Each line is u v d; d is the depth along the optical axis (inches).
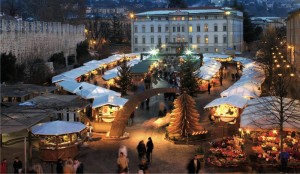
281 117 1040.8
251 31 6717.5
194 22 5767.7
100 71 3376.0
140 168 948.0
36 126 1158.3
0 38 2610.7
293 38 3024.1
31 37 3191.4
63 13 6003.9
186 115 1311.5
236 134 1306.6
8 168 1035.3
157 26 5861.2
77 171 906.1
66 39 4220.0
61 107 1373.0
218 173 991.0
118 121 1373.0
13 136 1344.7
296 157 1043.9
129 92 2461.9
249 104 1316.4
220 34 5703.7
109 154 1176.8
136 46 5969.5
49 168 1063.0
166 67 3533.5
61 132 1091.9
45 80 2632.9
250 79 2017.7
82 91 1792.6
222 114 1524.4
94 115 1539.1
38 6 6102.4
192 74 2241.6
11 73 2437.3
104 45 6318.9
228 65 4173.2
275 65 2346.2
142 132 1446.9
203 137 1320.1
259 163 1026.7
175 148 1235.9
